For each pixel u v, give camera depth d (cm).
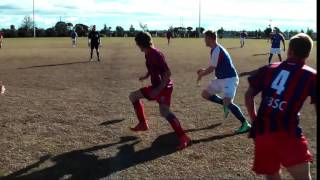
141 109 793
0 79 1606
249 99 440
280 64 432
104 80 1588
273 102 425
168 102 732
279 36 2253
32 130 837
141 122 799
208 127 862
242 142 760
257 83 437
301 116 941
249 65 2288
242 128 818
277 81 426
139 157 682
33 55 3081
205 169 630
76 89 1356
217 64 816
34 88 1376
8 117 944
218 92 830
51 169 629
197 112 1001
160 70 722
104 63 2356
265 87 434
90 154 695
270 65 439
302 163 421
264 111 430
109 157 681
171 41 7006
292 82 420
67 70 1955
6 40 7138
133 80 1588
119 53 3312
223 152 707
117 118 938
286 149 422
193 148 728
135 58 2759
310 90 418
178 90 1344
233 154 696
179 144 748
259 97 1184
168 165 647
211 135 805
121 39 7762
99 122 902
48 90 1334
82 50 3797
